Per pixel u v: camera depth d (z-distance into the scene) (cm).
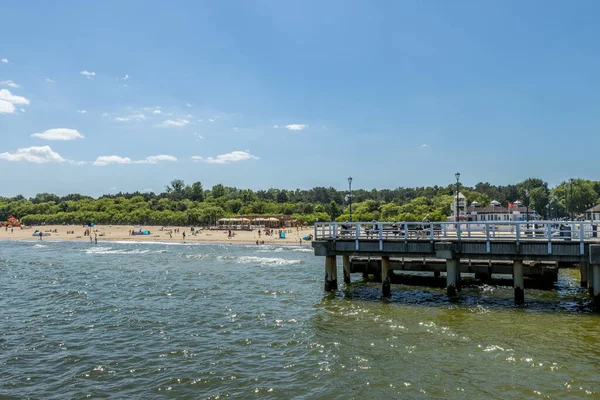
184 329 2372
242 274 4406
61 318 2659
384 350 1948
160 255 6819
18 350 2058
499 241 2609
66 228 15638
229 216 15438
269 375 1711
